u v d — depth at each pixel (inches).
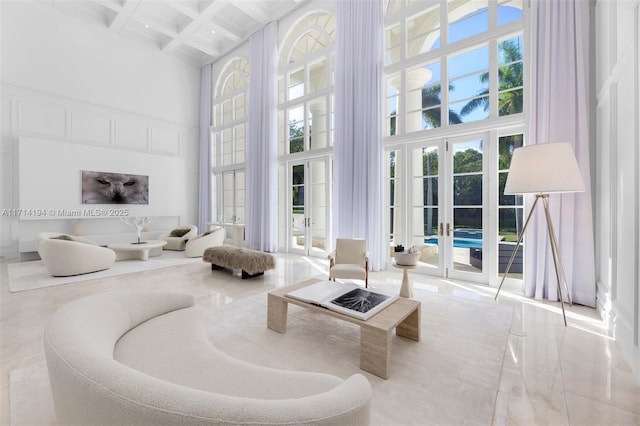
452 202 169.6
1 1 222.2
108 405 27.2
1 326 102.2
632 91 85.0
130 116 293.4
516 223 151.9
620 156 95.0
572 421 58.0
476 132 160.7
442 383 69.8
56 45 248.2
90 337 41.9
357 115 196.5
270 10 262.4
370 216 190.1
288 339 92.7
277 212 267.9
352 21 200.4
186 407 25.6
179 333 62.8
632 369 76.6
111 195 272.5
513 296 136.9
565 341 92.5
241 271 182.7
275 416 26.2
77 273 171.9
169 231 298.5
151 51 310.3
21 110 231.5
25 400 63.5
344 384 34.0
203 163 343.3
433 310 118.5
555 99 128.6
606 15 110.2
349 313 79.9
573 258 126.1
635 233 78.4
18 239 228.1
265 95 267.9
